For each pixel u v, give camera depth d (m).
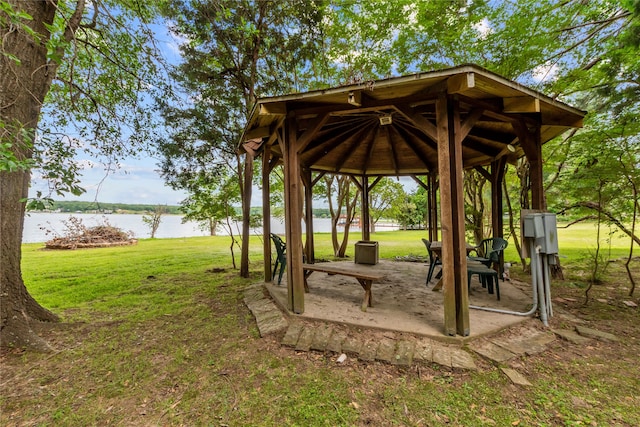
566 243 9.00
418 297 3.60
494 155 4.72
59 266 7.07
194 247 11.48
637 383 1.90
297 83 7.19
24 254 9.69
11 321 2.67
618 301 3.51
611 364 2.12
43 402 1.85
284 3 5.27
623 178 3.80
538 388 1.85
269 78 6.00
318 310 3.11
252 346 2.55
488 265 3.93
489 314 2.93
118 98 4.47
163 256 8.82
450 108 2.43
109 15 3.38
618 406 1.68
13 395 1.92
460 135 2.47
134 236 15.66
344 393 1.88
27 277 5.78
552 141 5.00
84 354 2.48
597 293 3.87
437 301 3.43
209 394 1.91
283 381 2.02
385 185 12.88
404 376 2.03
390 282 4.42
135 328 3.04
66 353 2.50
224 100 5.70
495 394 1.81
